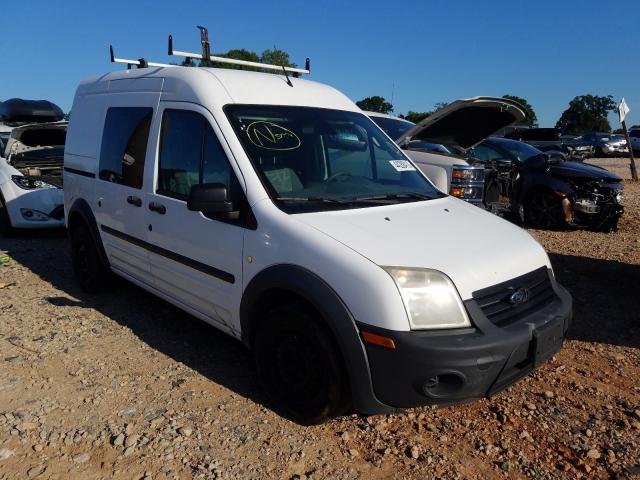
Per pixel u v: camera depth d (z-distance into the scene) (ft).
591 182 30.04
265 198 11.45
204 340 15.10
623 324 16.43
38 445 10.27
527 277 10.95
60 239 27.25
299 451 10.27
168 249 13.87
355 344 9.59
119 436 10.55
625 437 10.78
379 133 15.42
